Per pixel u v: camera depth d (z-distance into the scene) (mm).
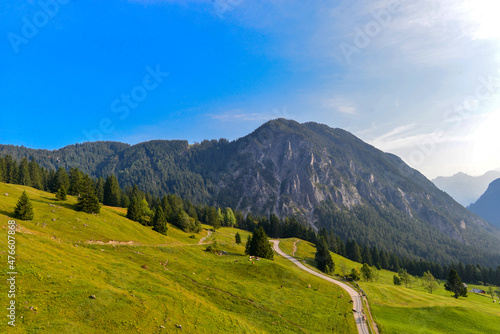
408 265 194125
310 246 159750
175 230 117875
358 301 68312
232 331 38156
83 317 28062
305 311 56375
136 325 30250
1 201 63531
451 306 69875
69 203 85625
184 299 42562
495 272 173000
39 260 35094
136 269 50156
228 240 134500
